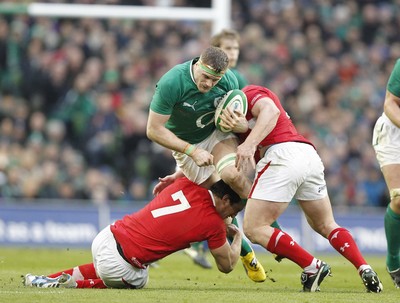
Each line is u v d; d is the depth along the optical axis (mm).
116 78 64312
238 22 71562
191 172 27578
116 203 56250
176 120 26594
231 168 26047
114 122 61188
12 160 57250
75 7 53188
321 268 25422
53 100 63906
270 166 25594
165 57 67000
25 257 41656
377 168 62250
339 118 65188
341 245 25984
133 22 67688
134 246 25281
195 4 69812
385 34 73312
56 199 56219
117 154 60594
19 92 63969
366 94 68312
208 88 25391
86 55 65375
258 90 26328
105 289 25391
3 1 61750
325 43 71125
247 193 26125
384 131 28578
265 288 27516
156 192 28938
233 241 26062
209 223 25062
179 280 30797
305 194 26125
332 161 62125
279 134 25938
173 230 25141
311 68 68625
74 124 61625
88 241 51719
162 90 25359
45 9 53125
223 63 25062
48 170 56531
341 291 26109
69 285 25797
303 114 65312
